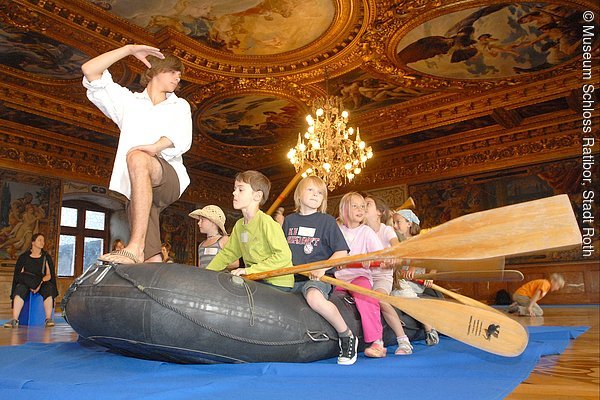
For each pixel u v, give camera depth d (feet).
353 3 29.73
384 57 36.14
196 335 8.08
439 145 55.26
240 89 40.91
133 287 8.31
